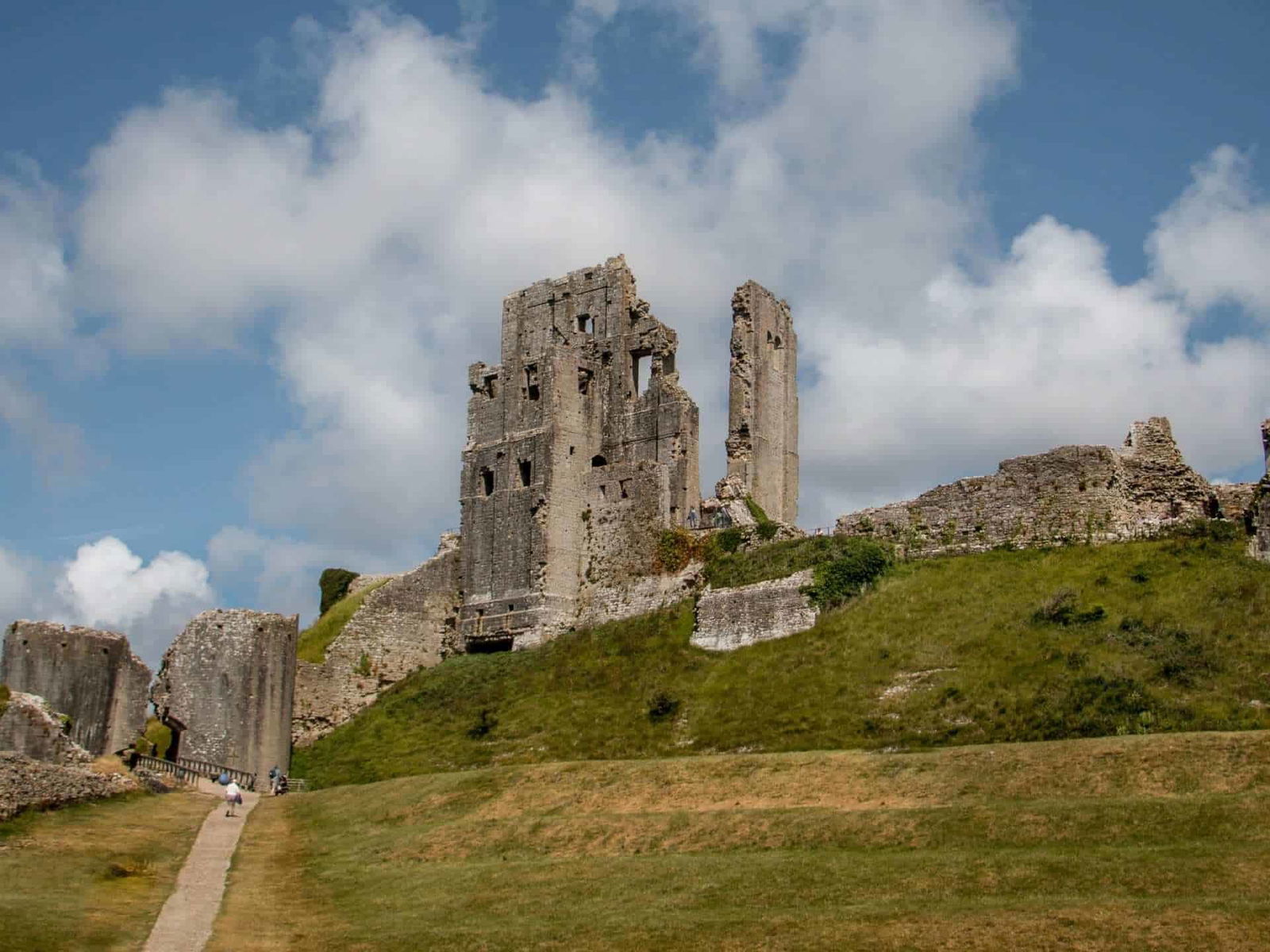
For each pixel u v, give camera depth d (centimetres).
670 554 9069
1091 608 6794
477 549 9844
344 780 8131
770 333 10519
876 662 7056
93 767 7062
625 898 4500
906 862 4475
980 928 3794
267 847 5900
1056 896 4006
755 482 10019
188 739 8312
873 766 5559
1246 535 7012
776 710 6988
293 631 8862
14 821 5919
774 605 7906
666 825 5291
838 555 7938
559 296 10262
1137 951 3562
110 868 5169
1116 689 6016
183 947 4206
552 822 5600
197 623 8531
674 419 9550
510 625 9475
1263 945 3509
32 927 4225
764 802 5450
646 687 7869
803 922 4009
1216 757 4862
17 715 6912
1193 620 6431
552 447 9619
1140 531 7362
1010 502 7819
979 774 5209
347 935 4372
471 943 4144
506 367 10175
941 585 7556
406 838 5744
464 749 7962
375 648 9481
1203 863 4053
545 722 7931
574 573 9556
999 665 6594
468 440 10188
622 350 9938
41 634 7681
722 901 4350
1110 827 4475
